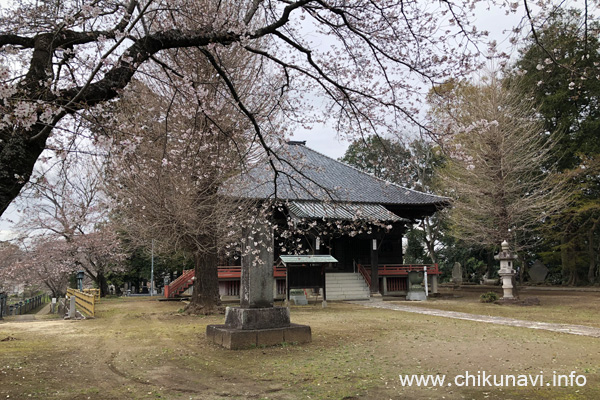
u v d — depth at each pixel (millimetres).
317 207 20547
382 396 5270
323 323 12688
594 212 25484
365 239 25031
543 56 18344
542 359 7414
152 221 12547
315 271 17938
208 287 15109
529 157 22734
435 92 7148
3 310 18719
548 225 26203
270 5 7648
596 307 17359
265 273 9297
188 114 8875
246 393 5461
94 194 18406
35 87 4789
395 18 7070
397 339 9633
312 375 6324
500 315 15172
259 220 9352
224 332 8703
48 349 8625
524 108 24047
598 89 23812
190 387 5793
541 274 32906
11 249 23812
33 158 4684
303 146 29094
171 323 12750
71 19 5180
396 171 8281
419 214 26875
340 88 7047
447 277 39562
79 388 5734
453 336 10094
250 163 12250
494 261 38094
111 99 5676
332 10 6586
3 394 5359
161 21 7473
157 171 8984
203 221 11453
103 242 24297
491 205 22031
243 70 12008
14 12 5809
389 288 25219
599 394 5312
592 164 23547
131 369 6875
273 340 8805
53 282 28109
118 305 20062
